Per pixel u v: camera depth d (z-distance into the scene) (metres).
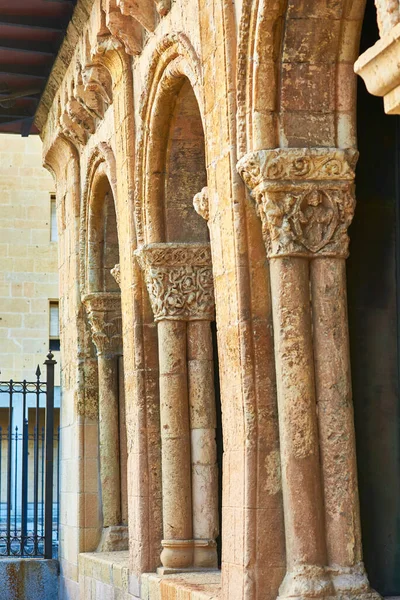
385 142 10.16
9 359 33.12
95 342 16.48
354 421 9.81
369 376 9.88
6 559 18.16
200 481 12.27
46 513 18.66
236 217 9.29
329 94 9.15
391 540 9.77
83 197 16.47
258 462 9.10
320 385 8.99
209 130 10.00
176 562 12.16
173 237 12.44
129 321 13.23
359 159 10.09
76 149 17.03
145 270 12.51
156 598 11.79
